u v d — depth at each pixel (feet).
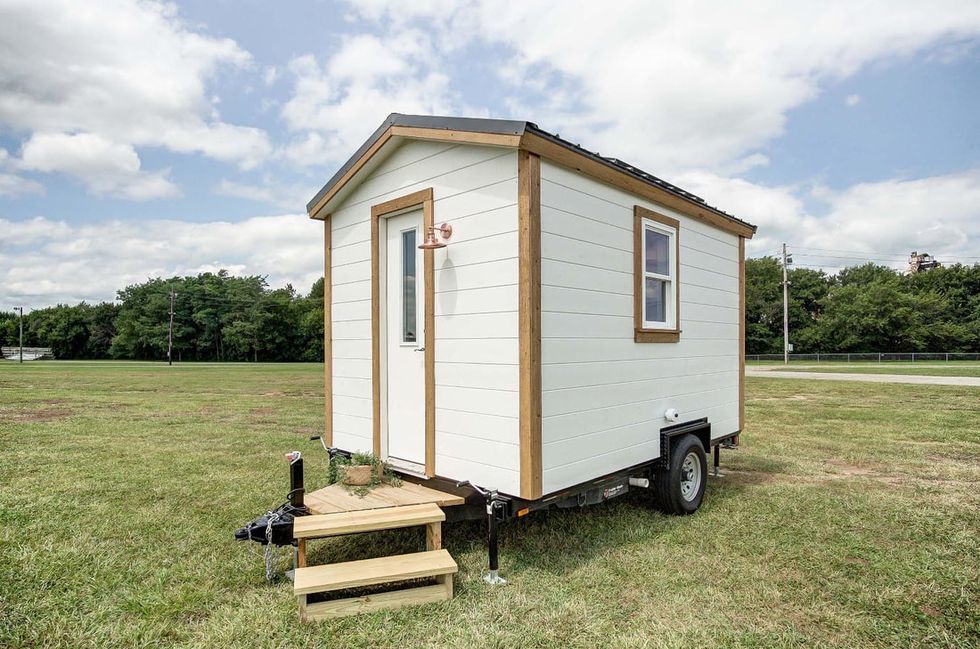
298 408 44.83
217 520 15.80
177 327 213.66
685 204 17.90
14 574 11.88
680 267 17.98
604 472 13.99
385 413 15.69
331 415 17.66
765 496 18.49
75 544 13.73
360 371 16.43
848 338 163.63
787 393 55.52
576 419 12.96
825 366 116.88
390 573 10.30
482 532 14.58
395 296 15.47
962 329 154.61
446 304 13.51
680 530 14.97
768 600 10.87
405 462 14.98
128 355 219.82
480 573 12.07
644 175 15.58
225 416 39.63
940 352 154.92
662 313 17.34
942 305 160.25
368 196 16.17
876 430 32.81
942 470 22.52
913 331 156.46
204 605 10.69
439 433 13.64
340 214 17.39
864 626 9.86
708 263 19.86
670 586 11.46
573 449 12.84
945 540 14.21
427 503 12.37
